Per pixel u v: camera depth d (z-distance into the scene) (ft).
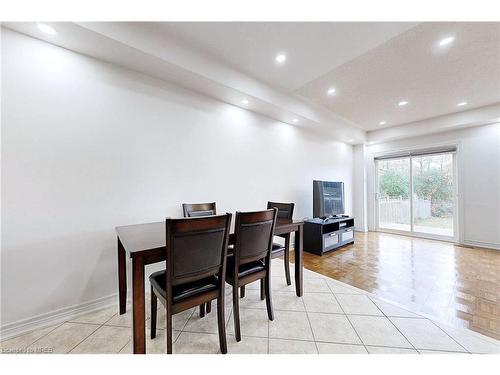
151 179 7.25
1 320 4.88
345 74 8.50
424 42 6.60
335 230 12.13
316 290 7.16
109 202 6.40
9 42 5.08
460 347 4.55
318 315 5.73
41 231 5.38
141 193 7.03
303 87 9.64
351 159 17.66
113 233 6.44
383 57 7.38
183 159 8.05
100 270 6.19
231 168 9.62
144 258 3.90
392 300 6.53
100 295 6.17
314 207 12.59
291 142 12.63
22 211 5.17
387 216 16.94
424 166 15.14
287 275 7.61
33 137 5.32
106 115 6.39
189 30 6.15
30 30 5.12
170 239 3.70
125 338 4.87
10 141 5.06
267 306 5.51
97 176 6.20
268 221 5.22
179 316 5.76
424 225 15.08
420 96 10.45
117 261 6.47
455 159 13.66
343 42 6.61
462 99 10.78
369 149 17.63
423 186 15.15
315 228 11.36
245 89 8.43
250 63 7.79
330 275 8.48
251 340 4.77
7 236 5.00
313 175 14.12
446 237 13.92
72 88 5.86
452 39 6.45
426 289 7.22
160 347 4.58
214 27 6.02
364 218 17.20
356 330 5.11
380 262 9.96
